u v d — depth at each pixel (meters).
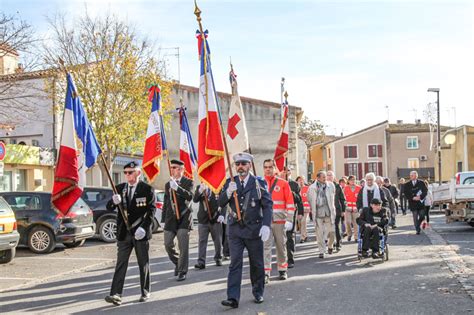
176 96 37.91
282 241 9.90
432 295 8.16
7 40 20.92
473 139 46.53
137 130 26.66
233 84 11.40
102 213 18.14
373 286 8.97
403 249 13.81
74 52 25.94
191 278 10.44
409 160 67.56
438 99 37.38
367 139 68.56
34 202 15.46
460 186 18.22
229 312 7.41
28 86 23.77
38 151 28.28
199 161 8.66
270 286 9.23
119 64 26.14
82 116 8.52
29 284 10.39
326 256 13.17
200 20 8.84
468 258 11.92
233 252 7.80
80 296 9.00
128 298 8.62
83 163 8.40
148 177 10.81
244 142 11.30
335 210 13.83
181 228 10.16
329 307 7.51
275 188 9.95
